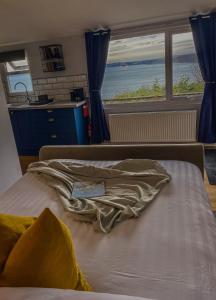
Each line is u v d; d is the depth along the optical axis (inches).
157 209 53.2
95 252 42.6
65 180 69.2
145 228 47.5
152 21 137.2
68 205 57.5
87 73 158.6
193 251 40.3
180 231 45.5
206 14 126.0
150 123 149.7
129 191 61.6
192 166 74.1
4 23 133.2
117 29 145.8
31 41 159.9
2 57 169.5
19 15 125.6
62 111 150.2
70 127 152.3
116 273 37.7
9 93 179.3
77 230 49.4
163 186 62.6
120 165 73.5
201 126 142.3
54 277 30.5
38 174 76.9
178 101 148.8
